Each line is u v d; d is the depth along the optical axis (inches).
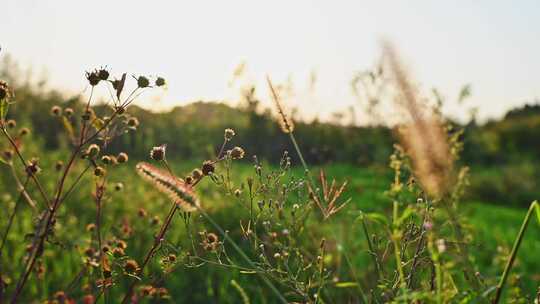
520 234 75.5
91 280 125.3
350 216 238.4
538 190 592.4
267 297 185.0
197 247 152.6
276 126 508.7
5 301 122.3
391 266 123.8
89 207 245.9
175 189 78.2
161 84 104.4
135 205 265.1
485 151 690.8
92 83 104.5
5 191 225.9
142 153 471.2
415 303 85.5
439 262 75.5
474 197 545.3
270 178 109.3
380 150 303.3
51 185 240.8
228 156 106.3
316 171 262.5
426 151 68.2
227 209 243.8
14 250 175.3
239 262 200.1
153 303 157.8
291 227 108.7
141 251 185.0
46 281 164.7
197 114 536.4
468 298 77.7
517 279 115.6
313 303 100.8
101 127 109.5
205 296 186.1
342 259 170.4
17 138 126.7
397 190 86.2
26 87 554.3
